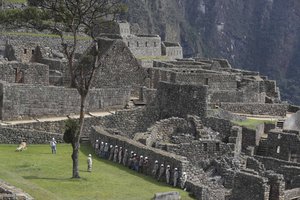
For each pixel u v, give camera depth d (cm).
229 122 6638
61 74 8131
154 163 5038
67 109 6738
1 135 5831
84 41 12244
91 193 4300
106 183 4647
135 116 6912
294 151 6519
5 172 4191
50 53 10162
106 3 5372
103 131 6022
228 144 6191
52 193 3884
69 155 5516
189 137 6456
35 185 3950
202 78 8238
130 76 7919
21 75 7362
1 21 5741
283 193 4884
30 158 5262
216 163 6000
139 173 5147
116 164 5431
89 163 5031
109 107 7169
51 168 4944
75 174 4694
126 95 7325
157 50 15100
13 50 9706
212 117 6725
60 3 5225
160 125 6562
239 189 4881
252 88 8719
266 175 4947
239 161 5988
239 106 7769
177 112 6894
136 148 5294
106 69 7700
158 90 7044
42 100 6562
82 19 5278
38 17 5472
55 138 6094
